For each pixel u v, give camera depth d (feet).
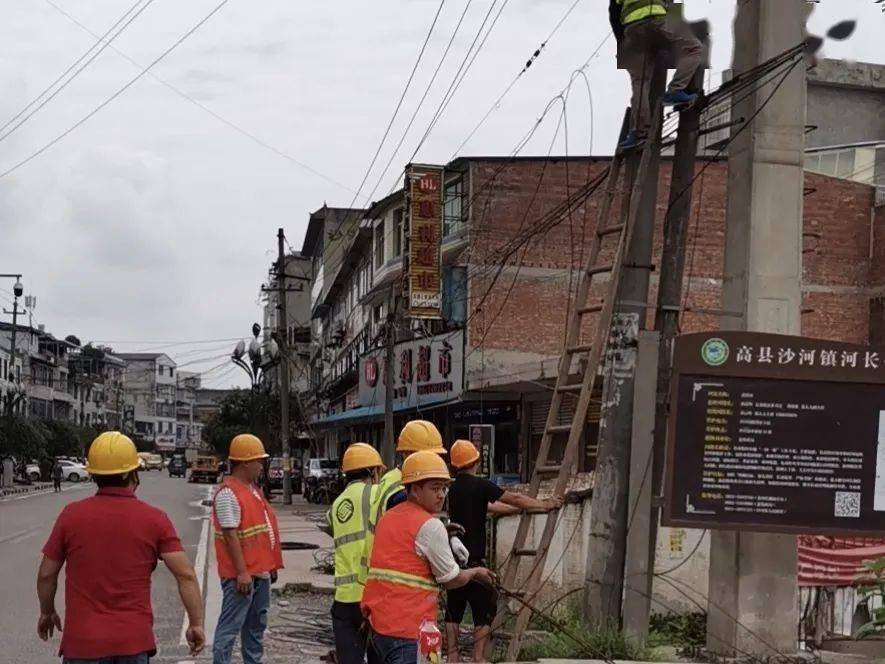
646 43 32.32
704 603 37.06
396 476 24.27
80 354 389.60
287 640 36.60
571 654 29.35
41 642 34.86
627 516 31.19
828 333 88.94
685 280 88.22
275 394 216.95
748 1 31.78
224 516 26.61
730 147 32.30
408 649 18.54
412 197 88.22
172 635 37.22
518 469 86.69
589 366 31.19
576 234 91.76
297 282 270.05
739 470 29.07
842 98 110.22
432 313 87.51
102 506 17.80
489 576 19.61
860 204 90.58
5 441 204.44
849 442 29.19
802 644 32.89
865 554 33.88
